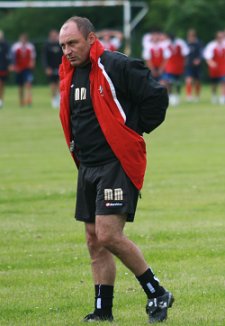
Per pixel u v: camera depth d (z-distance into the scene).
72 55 17.64
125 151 17.55
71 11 142.12
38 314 19.44
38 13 142.38
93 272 18.53
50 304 20.23
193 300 20.34
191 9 133.38
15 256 25.34
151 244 26.59
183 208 32.62
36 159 48.12
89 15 142.12
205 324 18.14
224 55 86.62
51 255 25.39
